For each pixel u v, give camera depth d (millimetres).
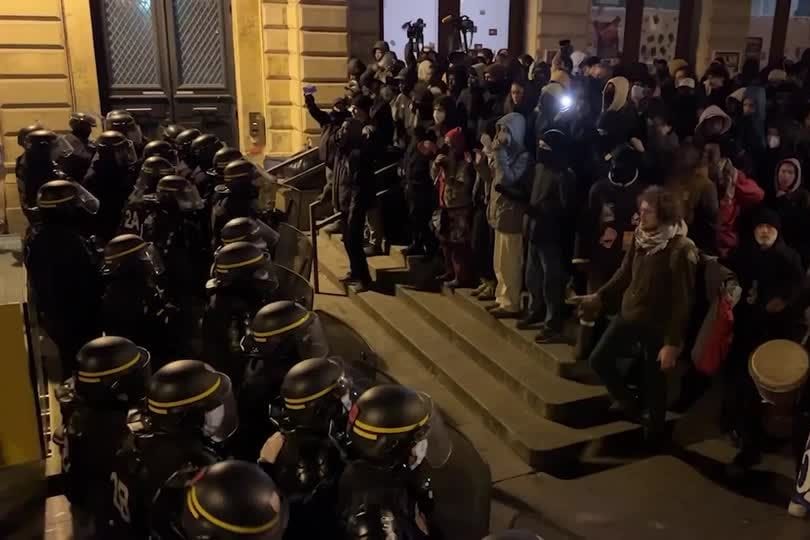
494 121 6402
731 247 5340
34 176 6809
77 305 4605
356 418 2385
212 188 6125
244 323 3740
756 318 4777
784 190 5621
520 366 5586
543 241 5492
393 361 6289
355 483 2354
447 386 5797
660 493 4504
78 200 4629
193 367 2611
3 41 9523
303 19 10328
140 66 10562
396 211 8305
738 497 4453
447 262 7086
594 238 5207
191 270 5156
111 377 2812
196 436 2521
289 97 11055
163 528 2148
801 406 4305
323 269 8398
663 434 5008
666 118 6059
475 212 6512
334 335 6008
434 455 2732
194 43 10766
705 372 4656
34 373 3863
